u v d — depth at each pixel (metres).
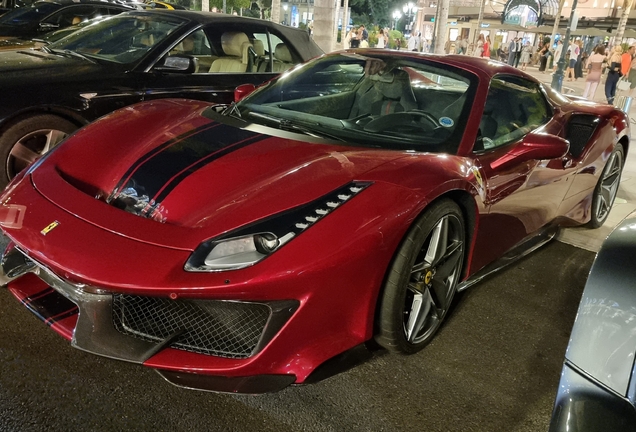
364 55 3.33
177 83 4.17
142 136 2.53
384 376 2.25
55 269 1.87
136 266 1.80
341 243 1.90
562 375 1.31
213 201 2.03
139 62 4.04
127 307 1.94
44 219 2.03
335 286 1.91
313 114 3.03
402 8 45.41
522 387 2.29
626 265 1.34
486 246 2.79
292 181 2.10
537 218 3.28
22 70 3.57
